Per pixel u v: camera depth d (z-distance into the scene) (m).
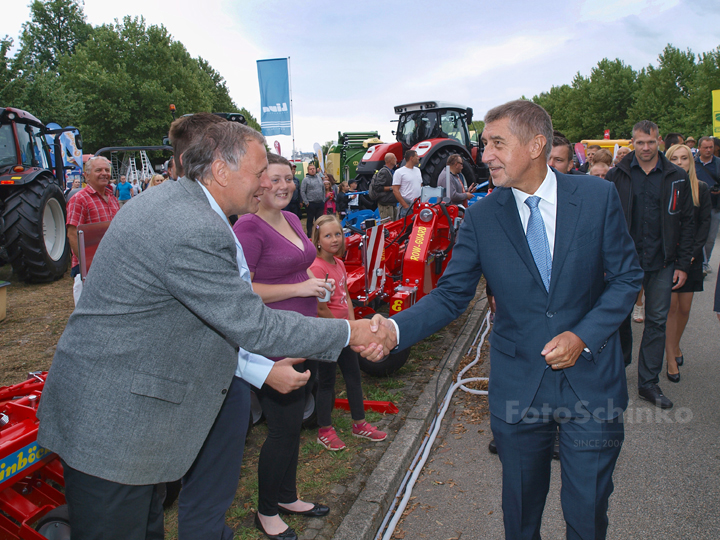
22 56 21.91
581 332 1.61
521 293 1.70
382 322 1.80
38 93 22.05
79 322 1.47
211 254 1.44
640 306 5.64
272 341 1.55
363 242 4.07
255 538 2.37
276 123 12.78
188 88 37.75
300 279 2.42
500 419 1.78
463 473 2.99
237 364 1.78
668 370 4.09
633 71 48.25
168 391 1.49
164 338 1.47
